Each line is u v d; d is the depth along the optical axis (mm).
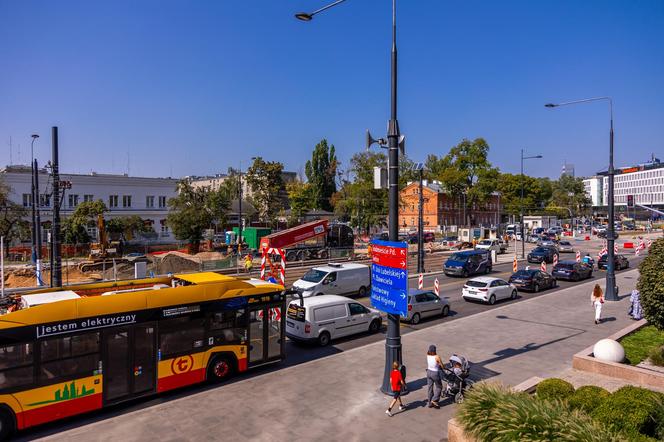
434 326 20125
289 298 24281
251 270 36938
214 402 11797
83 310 10812
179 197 56500
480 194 88188
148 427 10398
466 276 36531
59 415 10430
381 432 10133
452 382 11891
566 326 20031
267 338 14344
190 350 12578
